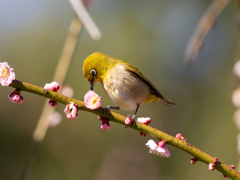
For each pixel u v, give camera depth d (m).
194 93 15.20
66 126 13.81
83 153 13.99
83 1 6.32
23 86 3.54
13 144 13.22
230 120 13.81
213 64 15.20
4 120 13.36
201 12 15.16
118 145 14.88
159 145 3.79
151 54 14.75
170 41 15.02
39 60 14.47
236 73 6.68
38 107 14.05
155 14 14.98
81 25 5.60
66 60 5.53
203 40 5.89
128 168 14.59
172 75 15.20
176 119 15.20
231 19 14.90
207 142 14.16
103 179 14.09
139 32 14.67
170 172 14.40
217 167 3.73
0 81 3.38
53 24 14.90
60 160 13.41
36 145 5.18
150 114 15.66
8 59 14.35
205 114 14.71
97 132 14.53
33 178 12.56
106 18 14.61
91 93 3.81
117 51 14.32
